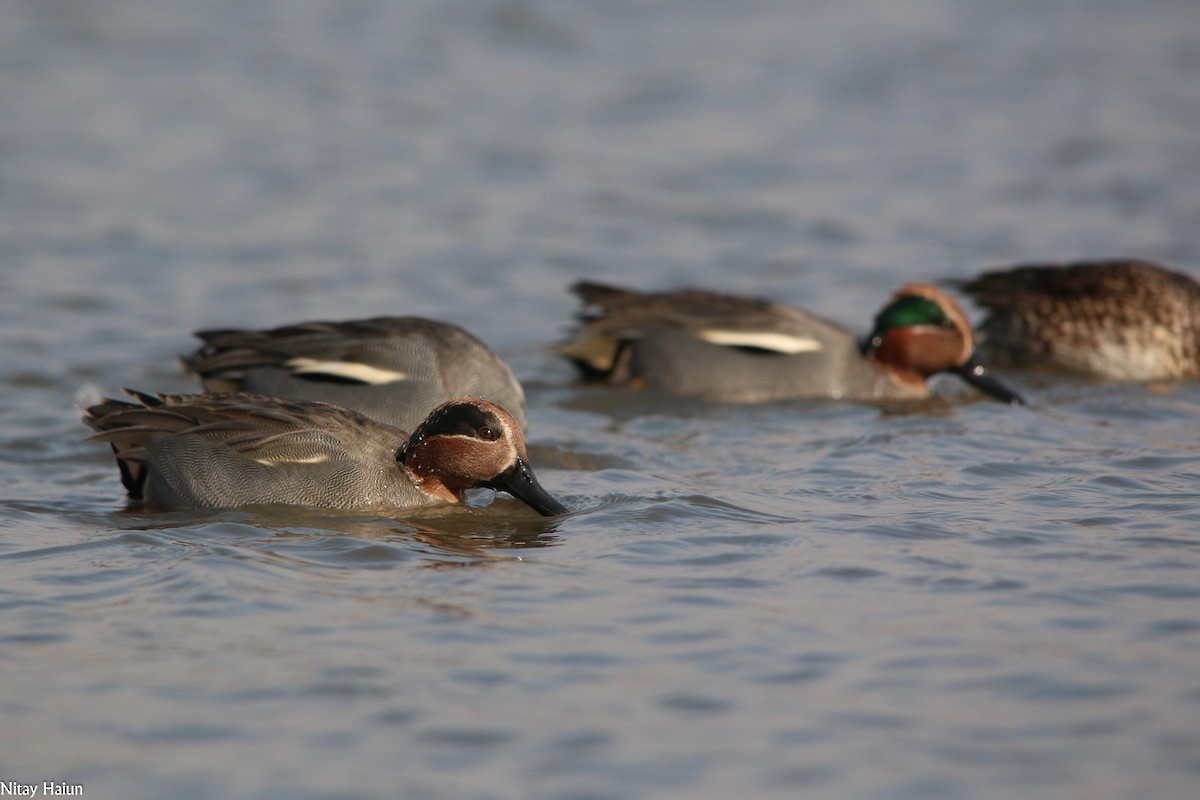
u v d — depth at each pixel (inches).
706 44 1398.9
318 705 306.2
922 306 666.2
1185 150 1120.2
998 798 271.0
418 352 569.0
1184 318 702.5
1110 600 364.5
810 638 341.4
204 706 305.6
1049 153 1116.5
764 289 823.7
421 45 1362.0
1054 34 1471.5
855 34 1449.3
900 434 573.3
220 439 468.8
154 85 1213.7
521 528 442.6
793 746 290.2
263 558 400.2
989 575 384.2
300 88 1227.2
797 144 1136.2
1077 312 709.9
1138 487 475.8
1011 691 313.3
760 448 552.4
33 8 1417.3
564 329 743.7
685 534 426.0
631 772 280.4
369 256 861.2
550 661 328.5
